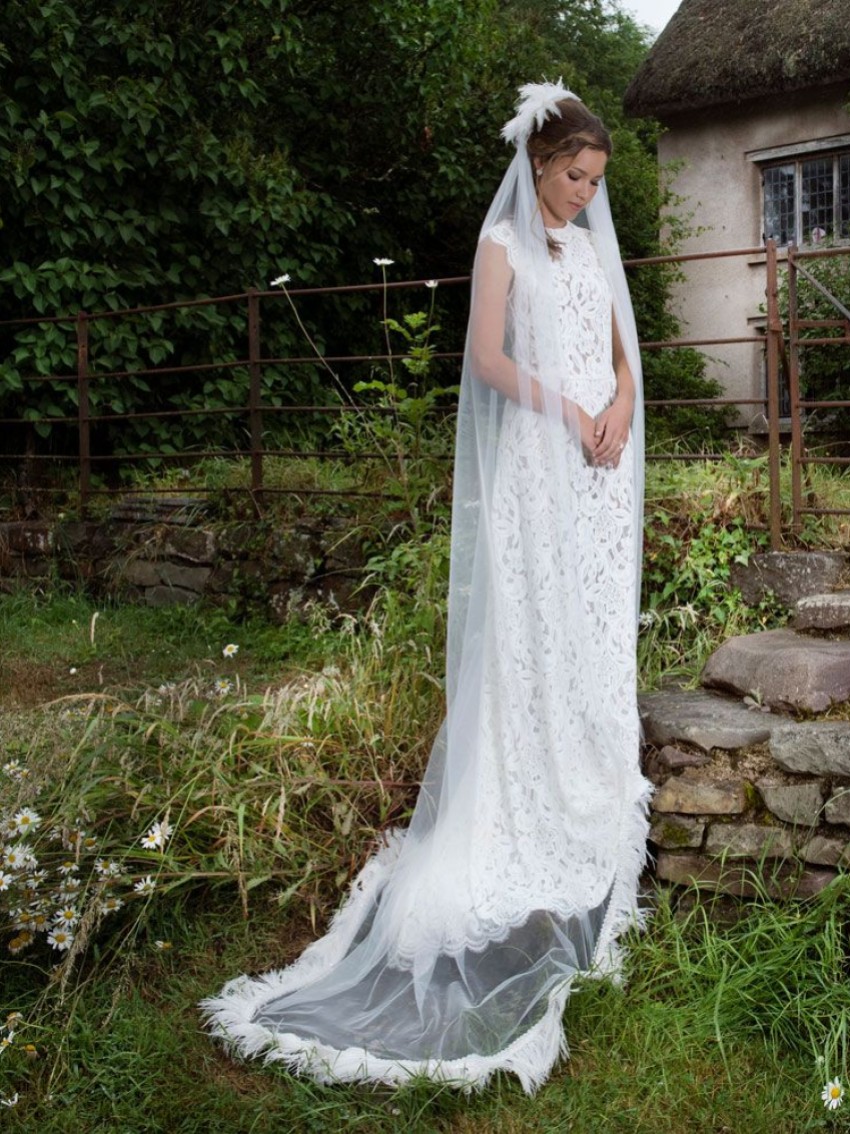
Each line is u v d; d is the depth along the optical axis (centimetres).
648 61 1213
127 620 563
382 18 869
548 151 272
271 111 873
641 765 303
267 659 487
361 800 317
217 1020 247
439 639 378
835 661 300
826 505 435
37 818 271
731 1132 217
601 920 269
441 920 262
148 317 764
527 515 272
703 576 397
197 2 787
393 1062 231
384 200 969
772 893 269
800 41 1091
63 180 715
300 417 863
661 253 1164
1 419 729
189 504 602
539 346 272
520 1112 225
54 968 258
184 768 312
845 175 1132
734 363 1202
